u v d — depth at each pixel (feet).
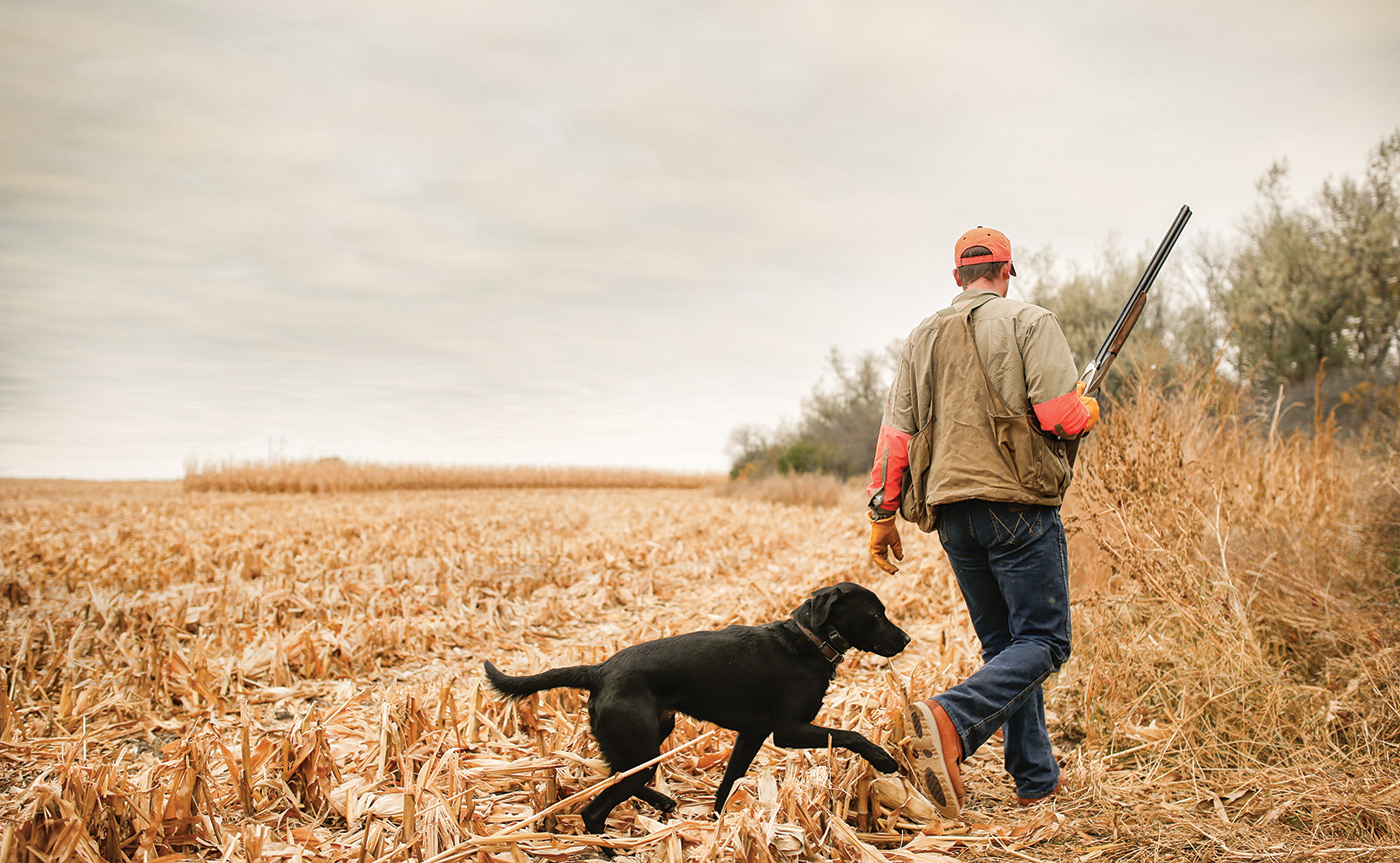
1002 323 9.43
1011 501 9.18
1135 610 13.80
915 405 10.07
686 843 8.58
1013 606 9.61
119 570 24.49
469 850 7.89
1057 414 9.01
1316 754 10.52
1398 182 47.19
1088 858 8.57
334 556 28.89
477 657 17.80
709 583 27.63
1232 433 18.06
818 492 63.98
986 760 11.38
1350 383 39.24
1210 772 10.61
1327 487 17.83
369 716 12.81
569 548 31.91
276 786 9.80
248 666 15.53
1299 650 13.51
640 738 9.22
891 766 9.07
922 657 16.19
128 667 15.10
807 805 8.72
